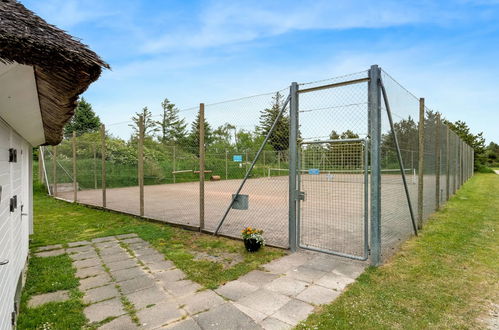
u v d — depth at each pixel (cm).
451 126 3030
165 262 393
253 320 245
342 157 395
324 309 262
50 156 1228
